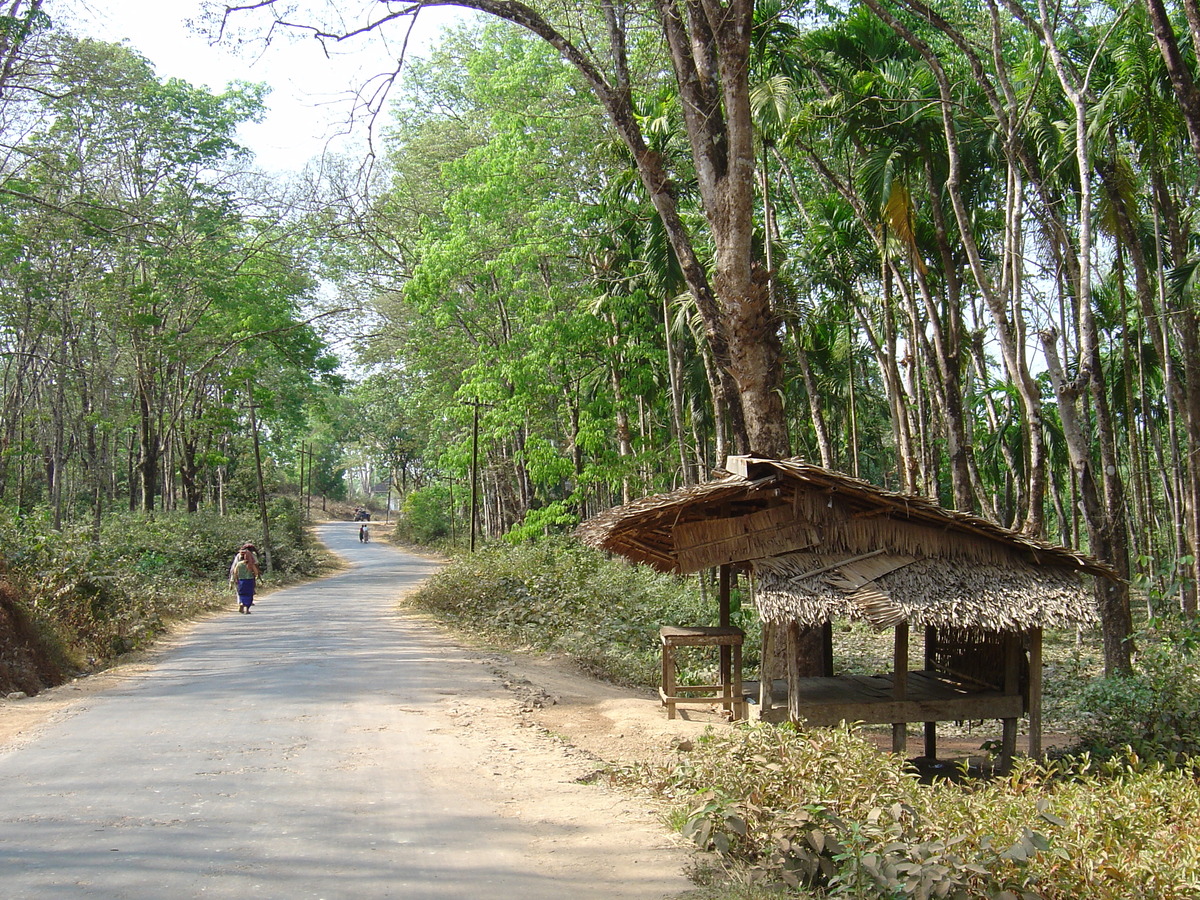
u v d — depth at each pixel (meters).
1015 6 13.73
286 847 5.95
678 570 10.35
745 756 6.95
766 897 5.12
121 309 33.72
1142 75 15.34
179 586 26.08
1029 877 5.41
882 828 5.68
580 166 27.62
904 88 18.03
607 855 5.93
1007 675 10.59
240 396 46.56
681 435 25.84
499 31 29.56
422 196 34.59
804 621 9.43
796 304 22.73
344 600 28.66
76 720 10.11
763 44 18.20
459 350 34.88
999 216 21.11
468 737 9.59
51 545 17.19
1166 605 17.83
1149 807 6.97
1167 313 18.58
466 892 5.23
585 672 15.62
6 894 5.03
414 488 84.88
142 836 6.09
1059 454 23.69
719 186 14.21
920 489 25.02
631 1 14.97
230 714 10.45
